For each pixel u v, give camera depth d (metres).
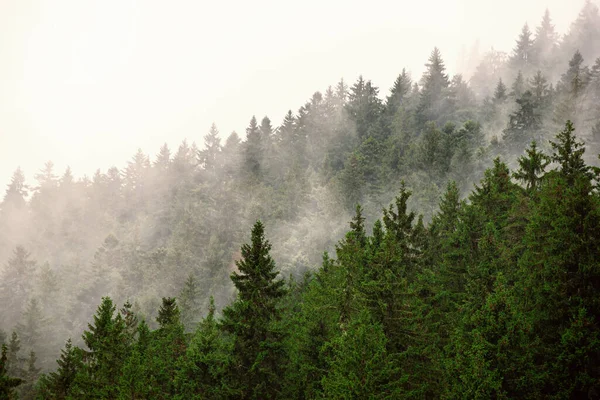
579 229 16.45
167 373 23.02
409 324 19.45
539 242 18.61
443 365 18.34
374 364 15.73
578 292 15.66
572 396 14.44
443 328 22.70
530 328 15.57
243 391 20.23
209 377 20.73
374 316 19.61
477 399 14.12
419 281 24.02
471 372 14.69
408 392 16.52
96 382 22.09
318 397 19.31
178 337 24.94
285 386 21.41
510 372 14.78
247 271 21.97
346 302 21.28
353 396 15.42
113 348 23.05
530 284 17.67
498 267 21.02
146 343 24.56
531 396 14.42
